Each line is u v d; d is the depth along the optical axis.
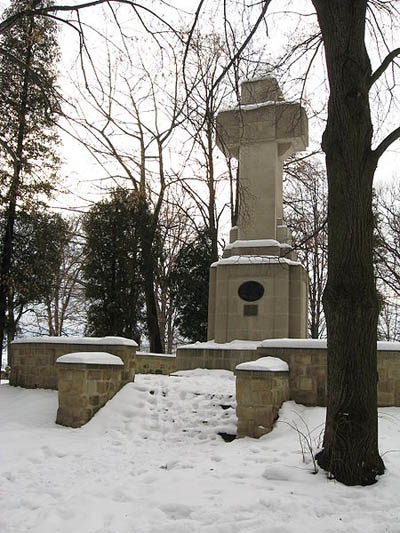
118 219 20.44
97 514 4.55
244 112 14.03
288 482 5.41
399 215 24.44
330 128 6.20
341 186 6.01
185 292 21.80
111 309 19.94
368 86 6.28
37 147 16.61
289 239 14.78
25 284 17.89
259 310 13.72
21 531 4.20
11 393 11.18
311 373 8.98
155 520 4.41
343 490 5.12
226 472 5.82
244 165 14.86
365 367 5.68
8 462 6.51
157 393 9.85
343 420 5.58
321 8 6.44
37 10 8.16
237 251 14.48
